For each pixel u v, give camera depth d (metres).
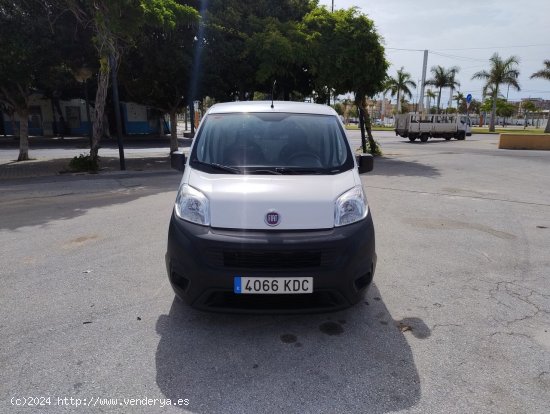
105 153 20.89
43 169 14.35
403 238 6.12
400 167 14.58
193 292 3.18
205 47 14.05
